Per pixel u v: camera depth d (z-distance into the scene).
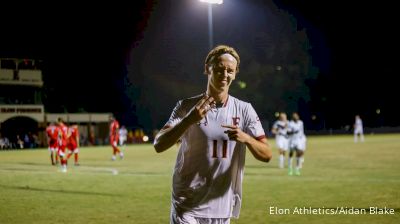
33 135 53.22
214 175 4.37
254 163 24.47
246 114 4.44
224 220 4.45
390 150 32.34
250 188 14.54
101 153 36.12
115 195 13.52
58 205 11.95
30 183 16.52
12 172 20.72
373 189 13.98
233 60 4.29
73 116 59.81
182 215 4.39
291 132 18.84
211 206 4.39
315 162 24.25
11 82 56.50
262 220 9.87
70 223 9.79
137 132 61.81
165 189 14.71
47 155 35.19
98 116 61.72
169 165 24.23
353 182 15.74
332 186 14.80
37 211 11.16
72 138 24.20
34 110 56.53
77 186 15.58
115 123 28.42
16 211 11.17
